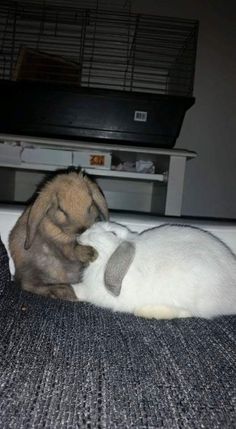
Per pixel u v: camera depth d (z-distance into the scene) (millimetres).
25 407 349
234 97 1546
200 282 574
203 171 1576
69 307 623
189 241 612
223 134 1563
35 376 399
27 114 1142
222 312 589
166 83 1525
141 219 720
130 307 601
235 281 590
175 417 349
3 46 1438
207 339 513
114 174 1195
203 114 1550
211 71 1530
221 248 625
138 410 356
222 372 430
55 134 1167
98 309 622
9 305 595
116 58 1490
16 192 1550
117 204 1583
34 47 1465
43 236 698
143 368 429
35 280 702
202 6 1499
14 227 728
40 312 583
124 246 589
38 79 1249
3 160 1146
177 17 1497
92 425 332
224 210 1594
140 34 1480
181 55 1433
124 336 511
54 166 1163
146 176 1199
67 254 688
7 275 652
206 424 343
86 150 1167
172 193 1166
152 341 500
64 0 1452
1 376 392
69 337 496
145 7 1487
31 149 1149
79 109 1145
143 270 586
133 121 1162
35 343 470
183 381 407
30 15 1438
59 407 353
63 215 679
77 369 418
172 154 1143
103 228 640
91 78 1512
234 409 366
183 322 571
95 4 1471
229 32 1517
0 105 1127
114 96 1128
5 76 1441
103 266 618
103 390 383
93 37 1478
